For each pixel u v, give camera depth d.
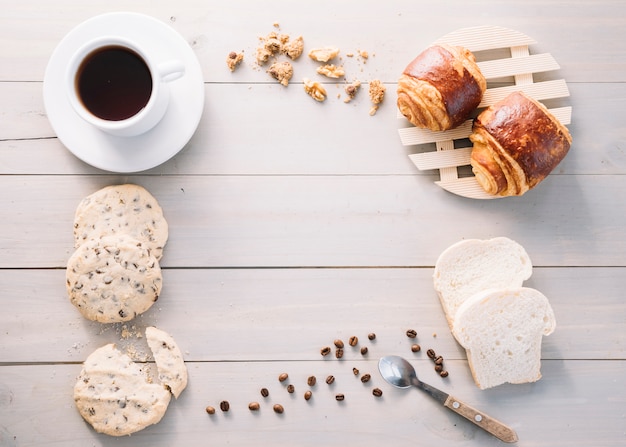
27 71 0.90
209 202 0.91
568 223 0.91
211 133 0.91
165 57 0.87
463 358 0.91
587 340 0.91
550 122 0.85
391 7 0.91
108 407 0.88
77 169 0.90
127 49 0.82
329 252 0.91
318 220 0.91
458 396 0.90
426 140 0.90
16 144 0.90
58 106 0.86
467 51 0.87
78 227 0.88
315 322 0.91
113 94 0.83
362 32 0.91
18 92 0.90
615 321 0.91
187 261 0.90
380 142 0.91
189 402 0.90
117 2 0.90
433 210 0.91
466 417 0.89
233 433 0.90
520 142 0.84
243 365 0.90
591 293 0.91
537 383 0.91
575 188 0.91
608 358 0.91
